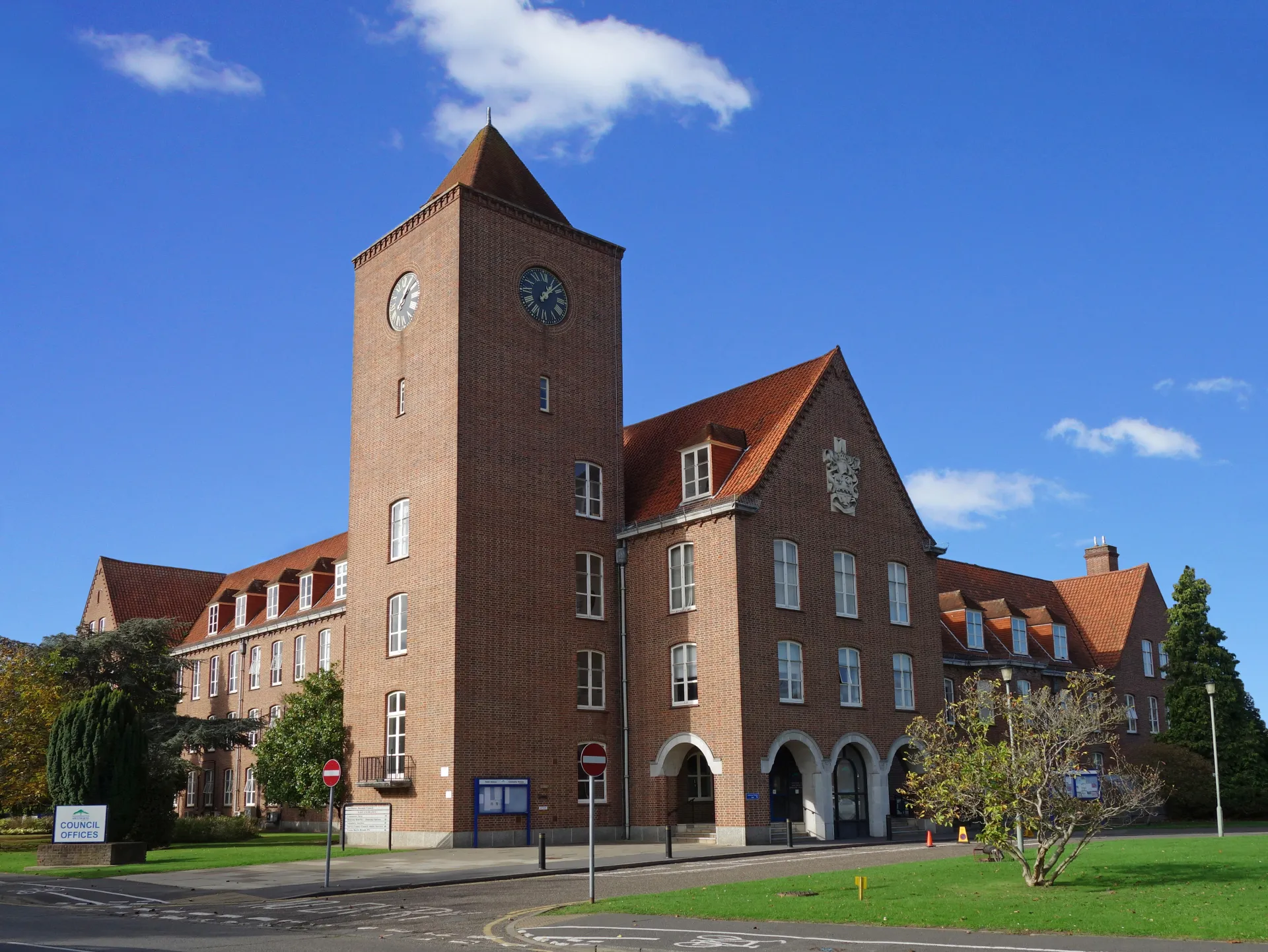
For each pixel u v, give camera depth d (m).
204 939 17.02
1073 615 61.34
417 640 37.12
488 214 39.53
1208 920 15.21
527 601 37.59
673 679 37.53
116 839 33.34
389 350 41.03
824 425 40.38
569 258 41.91
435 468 37.66
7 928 18.66
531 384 39.56
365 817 37.06
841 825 38.12
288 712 45.28
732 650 35.50
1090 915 15.95
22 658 43.22
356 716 39.50
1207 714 53.03
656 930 16.42
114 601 70.06
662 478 41.69
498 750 35.75
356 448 41.84
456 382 37.38
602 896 21.31
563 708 37.72
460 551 36.22
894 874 22.48
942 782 20.70
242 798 57.88
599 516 40.56
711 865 27.83
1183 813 51.50
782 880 21.97
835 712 38.06
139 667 51.59
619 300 43.38
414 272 40.50
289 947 15.98
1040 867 19.45
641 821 37.69
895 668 41.03
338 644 52.38
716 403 44.47
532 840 35.84
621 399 42.44
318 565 56.03
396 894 23.22
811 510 39.00
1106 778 20.89
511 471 38.22
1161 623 60.72
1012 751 19.89
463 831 34.41
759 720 35.38
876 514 41.75
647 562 39.34
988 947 13.96
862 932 15.66
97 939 17.06
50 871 28.78
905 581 42.34
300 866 29.27
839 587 39.56
